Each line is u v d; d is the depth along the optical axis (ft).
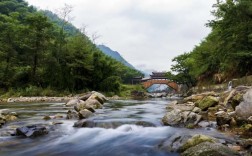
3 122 40.04
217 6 100.37
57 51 175.22
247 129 29.73
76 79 181.78
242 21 96.63
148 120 38.86
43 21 168.45
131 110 60.80
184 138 25.44
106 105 78.69
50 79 169.78
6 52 169.58
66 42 196.34
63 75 173.47
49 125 37.47
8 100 114.32
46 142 29.04
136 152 24.95
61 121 41.81
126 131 33.06
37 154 24.89
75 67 179.01
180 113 37.58
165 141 26.53
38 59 171.22
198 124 35.88
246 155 20.65
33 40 166.20
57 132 33.55
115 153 24.99
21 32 172.14
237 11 95.25
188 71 233.76
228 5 96.94
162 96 233.96
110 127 35.17
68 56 178.19
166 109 63.21
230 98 48.98
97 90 191.52
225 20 99.19
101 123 36.09
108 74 198.08
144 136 30.30
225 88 113.80
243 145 22.84
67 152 25.55
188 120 36.42
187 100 71.46
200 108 48.03
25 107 72.79
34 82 166.61
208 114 43.34
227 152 20.21
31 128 32.68
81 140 29.76
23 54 193.67
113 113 52.75
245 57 100.17
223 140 26.22
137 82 366.63
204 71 171.83
